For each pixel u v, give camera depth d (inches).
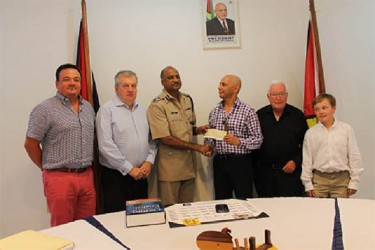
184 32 108.8
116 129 85.9
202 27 109.7
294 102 116.2
